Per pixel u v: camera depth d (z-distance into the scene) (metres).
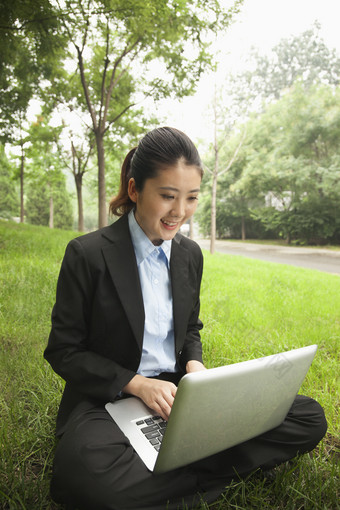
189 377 1.07
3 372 2.44
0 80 10.66
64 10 7.83
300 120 23.75
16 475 1.58
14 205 38.50
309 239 27.03
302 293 6.20
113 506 1.19
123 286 1.48
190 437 1.19
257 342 3.41
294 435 1.55
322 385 2.61
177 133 1.32
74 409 1.51
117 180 22.98
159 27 9.20
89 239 1.54
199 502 1.31
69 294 1.50
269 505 1.45
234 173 32.41
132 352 1.54
